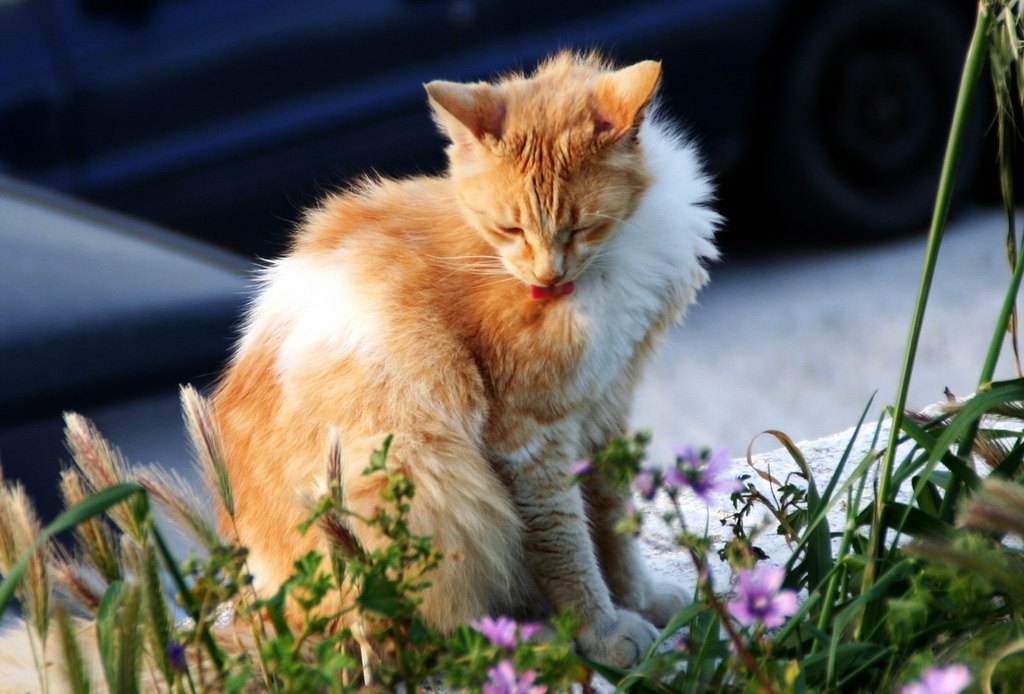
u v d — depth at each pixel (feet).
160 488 12.16
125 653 10.28
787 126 42.06
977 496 11.12
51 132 34.78
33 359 19.57
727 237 46.68
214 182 36.42
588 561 18.10
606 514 19.31
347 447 16.98
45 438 18.72
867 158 43.39
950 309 39.55
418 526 16.76
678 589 18.57
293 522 16.92
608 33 38.83
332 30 36.65
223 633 15.46
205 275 22.16
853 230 44.45
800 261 44.39
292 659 10.94
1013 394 12.62
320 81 36.91
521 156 17.40
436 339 17.66
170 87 35.68
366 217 19.19
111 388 19.71
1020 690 11.09
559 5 38.42
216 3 36.06
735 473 21.35
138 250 22.38
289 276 19.07
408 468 16.90
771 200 44.24
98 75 35.04
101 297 20.83
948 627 12.58
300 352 17.93
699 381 37.01
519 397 17.76
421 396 17.40
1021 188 45.80
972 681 10.93
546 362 17.51
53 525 9.97
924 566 13.52
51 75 34.68
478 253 18.19
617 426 19.62
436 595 17.20
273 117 36.65
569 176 17.28
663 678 14.35
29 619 11.82
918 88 43.24
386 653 14.42
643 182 18.24
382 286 17.99
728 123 41.37
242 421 18.29
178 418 19.39
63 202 23.62
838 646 12.45
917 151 43.80
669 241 18.63
